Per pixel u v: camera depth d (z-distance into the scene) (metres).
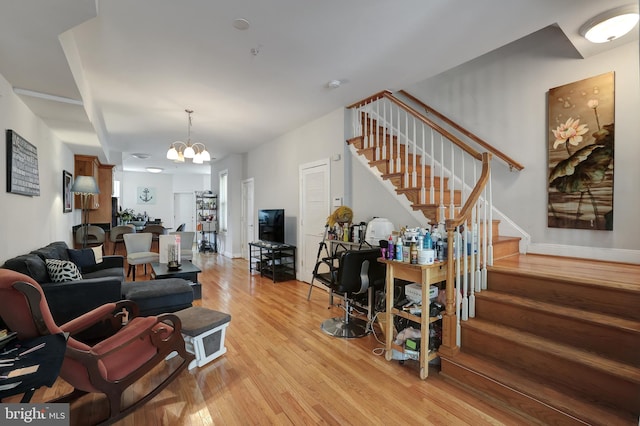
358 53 2.81
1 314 1.46
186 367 2.14
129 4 2.09
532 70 3.32
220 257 8.14
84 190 4.82
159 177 12.13
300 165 5.29
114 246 6.47
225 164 8.41
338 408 1.92
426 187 3.65
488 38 2.57
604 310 2.03
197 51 2.74
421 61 2.97
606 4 2.12
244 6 2.14
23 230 2.90
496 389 1.99
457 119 3.97
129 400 1.98
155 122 4.90
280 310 3.75
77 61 2.66
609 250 2.86
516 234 3.45
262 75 3.24
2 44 1.96
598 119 2.86
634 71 2.67
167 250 4.43
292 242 5.59
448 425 1.77
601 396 1.74
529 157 3.36
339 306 3.88
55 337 1.51
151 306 2.96
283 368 2.40
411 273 2.41
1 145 2.41
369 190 4.04
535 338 2.11
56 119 3.47
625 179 2.73
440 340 2.54
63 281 2.70
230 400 1.99
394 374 2.32
